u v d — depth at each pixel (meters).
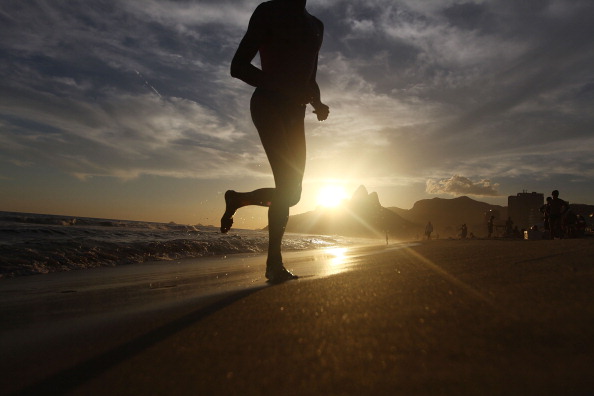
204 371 0.96
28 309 2.34
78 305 2.40
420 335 1.10
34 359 1.21
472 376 0.84
